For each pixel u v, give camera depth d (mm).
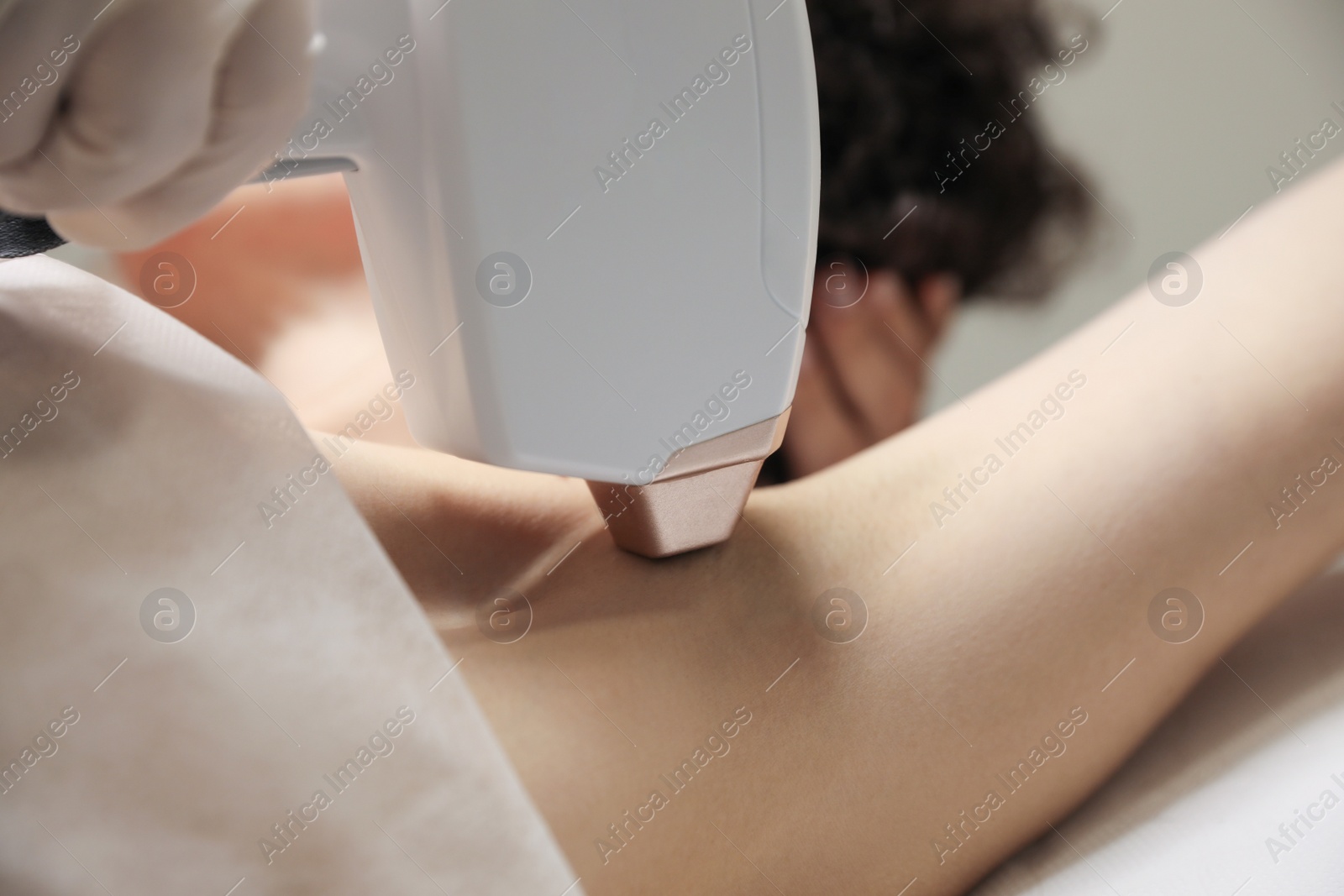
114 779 287
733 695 416
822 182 852
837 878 403
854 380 901
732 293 421
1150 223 1384
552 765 376
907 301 912
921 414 958
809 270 438
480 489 527
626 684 408
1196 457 493
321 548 330
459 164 357
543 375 393
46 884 278
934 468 513
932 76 855
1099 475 494
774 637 438
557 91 365
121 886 286
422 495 515
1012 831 455
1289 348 515
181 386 344
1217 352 521
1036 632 456
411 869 311
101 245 337
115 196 304
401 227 386
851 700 425
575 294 388
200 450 330
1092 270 1229
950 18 843
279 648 311
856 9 823
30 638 285
